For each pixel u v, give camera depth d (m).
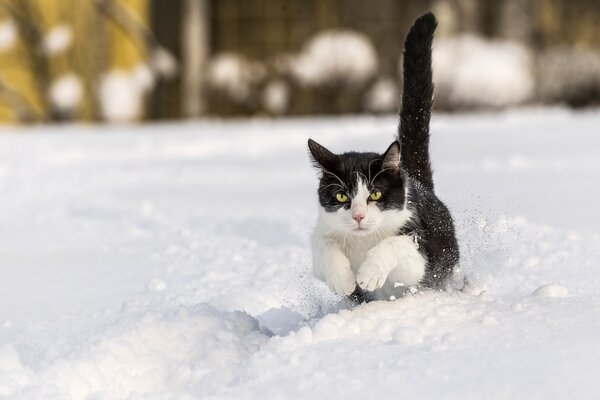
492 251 8.77
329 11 33.06
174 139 22.48
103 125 32.28
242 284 8.69
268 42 33.34
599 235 9.76
